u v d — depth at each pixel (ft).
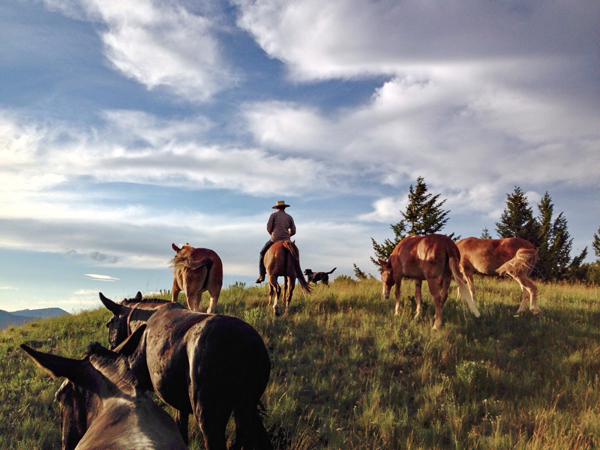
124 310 15.56
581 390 20.99
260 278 37.83
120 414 5.48
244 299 40.88
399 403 21.04
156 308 14.84
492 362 25.23
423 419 19.02
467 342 28.04
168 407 19.04
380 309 36.37
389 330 29.91
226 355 11.16
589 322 32.27
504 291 46.37
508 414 18.98
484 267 37.50
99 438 5.10
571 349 26.73
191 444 15.75
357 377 23.47
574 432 17.16
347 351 27.14
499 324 31.53
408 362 25.39
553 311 34.78
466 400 20.88
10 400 21.01
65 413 6.54
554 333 29.58
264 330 29.94
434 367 24.68
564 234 109.29
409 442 16.66
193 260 27.55
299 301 39.09
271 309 36.24
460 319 32.73
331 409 20.22
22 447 16.19
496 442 16.46
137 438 4.93
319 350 26.94
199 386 10.98
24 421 18.61
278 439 16.47
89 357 6.48
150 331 13.07
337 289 46.44
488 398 21.13
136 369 13.19
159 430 5.29
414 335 29.17
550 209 112.16
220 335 11.31
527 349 27.27
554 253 99.81
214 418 10.91
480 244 37.91
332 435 17.53
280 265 33.78
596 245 116.16
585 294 45.11
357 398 21.48
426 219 78.07
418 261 32.01
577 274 102.27
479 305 36.78
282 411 18.80
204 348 11.15
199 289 27.76
